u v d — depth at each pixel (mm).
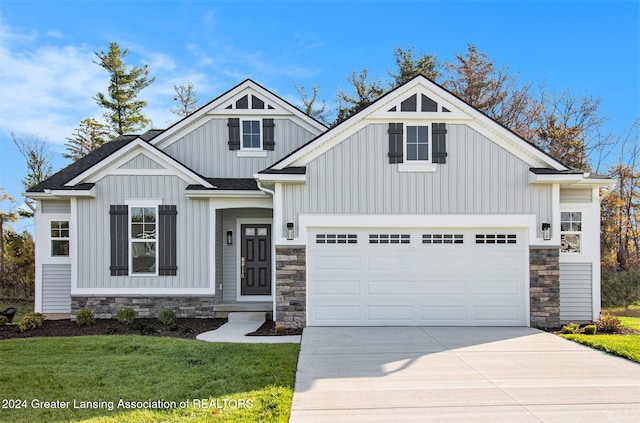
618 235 25062
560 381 7219
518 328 11367
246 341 10156
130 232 13125
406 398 6477
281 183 11594
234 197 13250
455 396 6559
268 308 13109
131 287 13102
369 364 8156
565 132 27812
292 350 9062
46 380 7195
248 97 15000
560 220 12570
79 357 8578
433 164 11703
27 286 20594
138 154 13188
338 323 11648
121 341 9820
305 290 11516
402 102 11750
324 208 11625
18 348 9273
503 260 11758
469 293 11734
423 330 11109
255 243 14977
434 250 11758
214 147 14930
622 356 8672
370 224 11609
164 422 5570
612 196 25266
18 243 21453
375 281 11727
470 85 29703
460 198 11719
